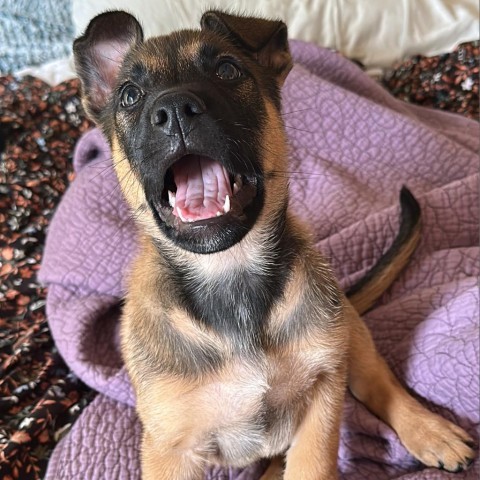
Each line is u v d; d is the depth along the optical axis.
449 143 0.54
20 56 0.68
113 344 0.46
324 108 0.55
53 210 0.55
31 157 0.57
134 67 0.29
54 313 0.46
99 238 0.48
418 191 0.52
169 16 0.60
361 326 0.37
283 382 0.31
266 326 0.30
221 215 0.26
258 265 0.30
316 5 0.64
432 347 0.37
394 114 0.55
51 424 0.40
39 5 0.68
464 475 0.32
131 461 0.37
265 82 0.31
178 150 0.24
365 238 0.46
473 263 0.44
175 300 0.30
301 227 0.34
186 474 0.32
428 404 0.37
